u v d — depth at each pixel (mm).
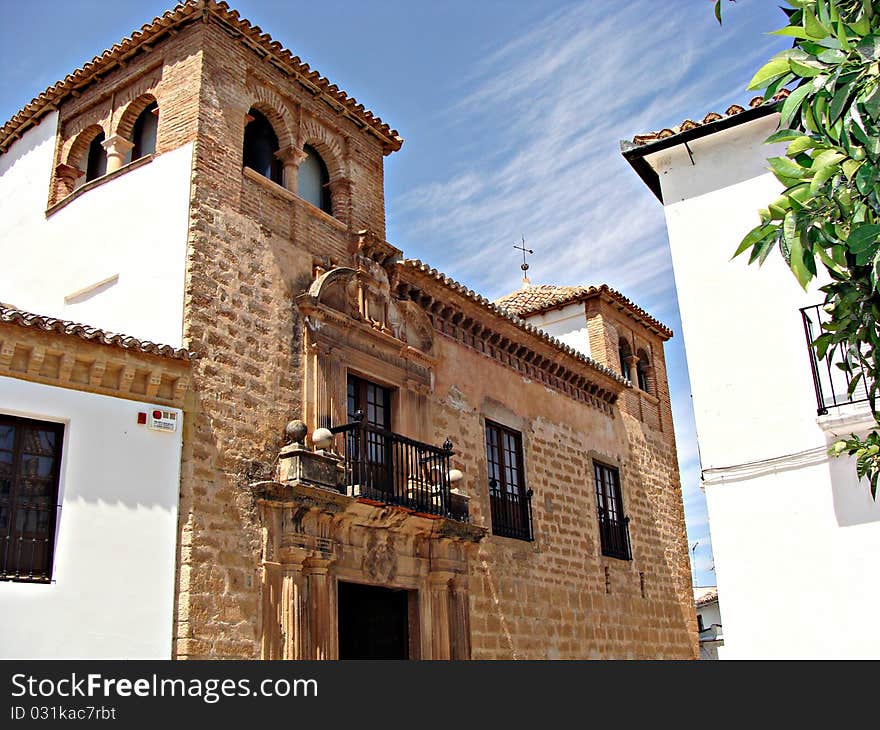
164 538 12008
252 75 15766
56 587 10875
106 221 15211
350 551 14469
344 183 17219
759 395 12289
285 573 13312
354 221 17047
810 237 6207
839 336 6793
